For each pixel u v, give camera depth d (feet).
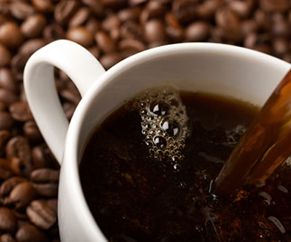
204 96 0.73
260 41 1.07
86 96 0.65
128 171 0.68
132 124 0.71
